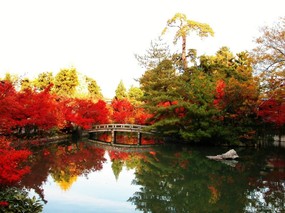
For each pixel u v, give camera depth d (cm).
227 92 3384
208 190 1769
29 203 1212
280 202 1530
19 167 2139
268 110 3106
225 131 3400
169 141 4081
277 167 2419
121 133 5938
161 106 3694
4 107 2048
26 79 5312
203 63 4366
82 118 4094
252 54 2456
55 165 2350
